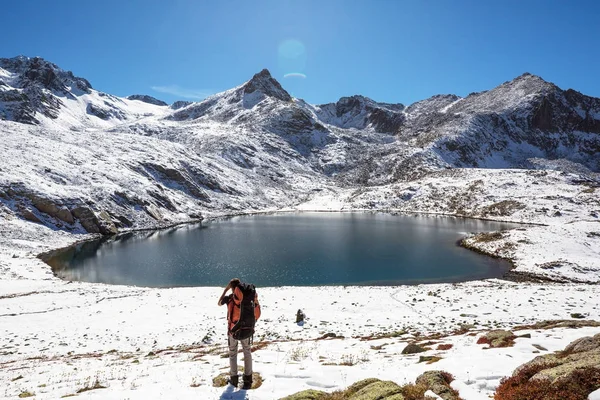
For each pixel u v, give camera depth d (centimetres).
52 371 1395
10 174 8681
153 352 1855
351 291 4075
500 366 826
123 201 10350
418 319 2812
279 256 6450
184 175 14262
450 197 14125
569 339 1176
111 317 3064
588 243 6469
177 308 3344
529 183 13588
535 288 4038
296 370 911
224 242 7794
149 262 6072
